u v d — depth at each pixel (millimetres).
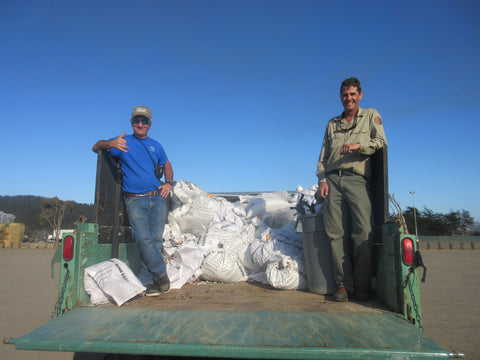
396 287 2035
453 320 5043
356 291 2523
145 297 2656
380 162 2617
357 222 2482
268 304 2318
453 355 1479
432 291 7676
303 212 3098
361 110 2721
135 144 3078
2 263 14727
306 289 2969
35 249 29938
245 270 3578
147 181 3006
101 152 2760
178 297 2662
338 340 1586
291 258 3082
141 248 2861
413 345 1537
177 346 1545
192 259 3463
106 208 2822
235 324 1805
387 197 2441
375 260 2484
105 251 2727
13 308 5734
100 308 2150
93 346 1582
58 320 1886
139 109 3119
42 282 8859
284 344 1541
